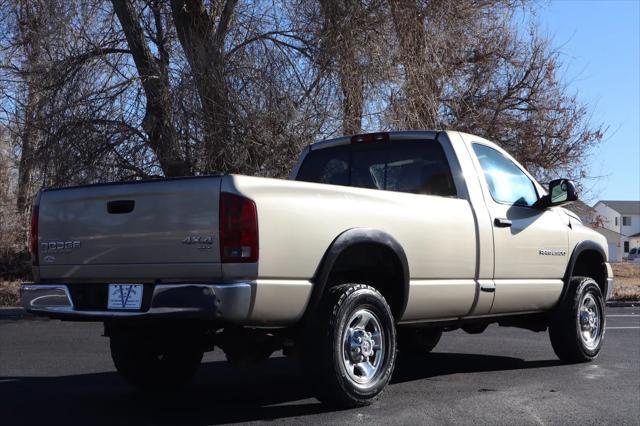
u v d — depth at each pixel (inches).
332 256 218.8
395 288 245.4
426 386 273.1
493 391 263.9
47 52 665.0
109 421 222.7
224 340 229.3
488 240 273.9
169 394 264.8
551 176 854.5
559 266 312.7
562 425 218.4
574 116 1031.6
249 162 618.8
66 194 231.6
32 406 245.0
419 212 249.0
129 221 217.6
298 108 615.8
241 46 634.2
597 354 333.4
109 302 221.1
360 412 227.5
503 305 283.4
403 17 653.9
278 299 207.2
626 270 1560.0
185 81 612.7
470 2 722.8
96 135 635.5
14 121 705.0
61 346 402.9
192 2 647.1
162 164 621.9
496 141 806.5
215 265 203.0
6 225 800.9
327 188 224.8
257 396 257.9
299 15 650.2
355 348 225.5
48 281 236.7
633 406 242.4
